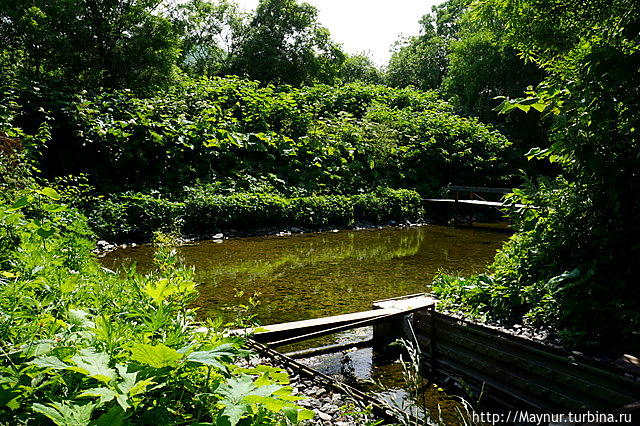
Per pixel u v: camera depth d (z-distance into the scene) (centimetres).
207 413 159
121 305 263
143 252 1022
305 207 1478
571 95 465
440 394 415
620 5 501
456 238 1348
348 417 324
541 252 486
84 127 1306
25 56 1695
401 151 2014
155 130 1461
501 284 508
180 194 1388
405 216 1730
